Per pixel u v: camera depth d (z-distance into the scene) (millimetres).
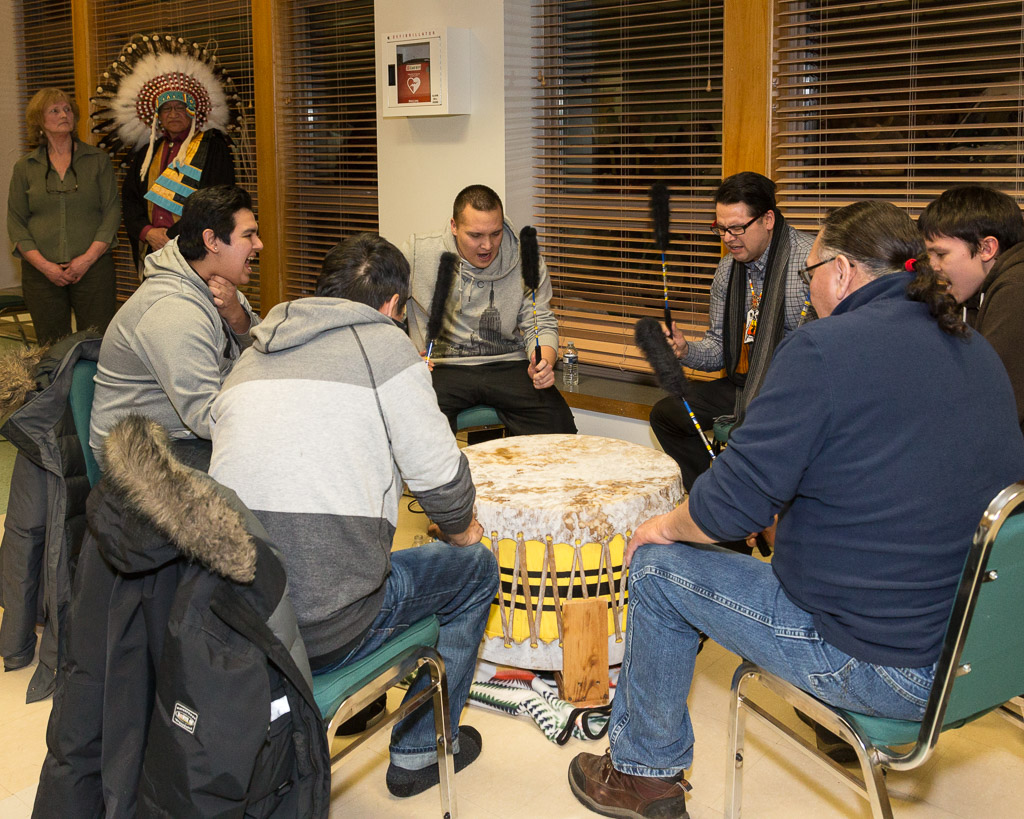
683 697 1828
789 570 1558
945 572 1448
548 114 4020
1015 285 2070
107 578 1482
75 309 4836
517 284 3420
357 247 1811
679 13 3574
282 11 4660
